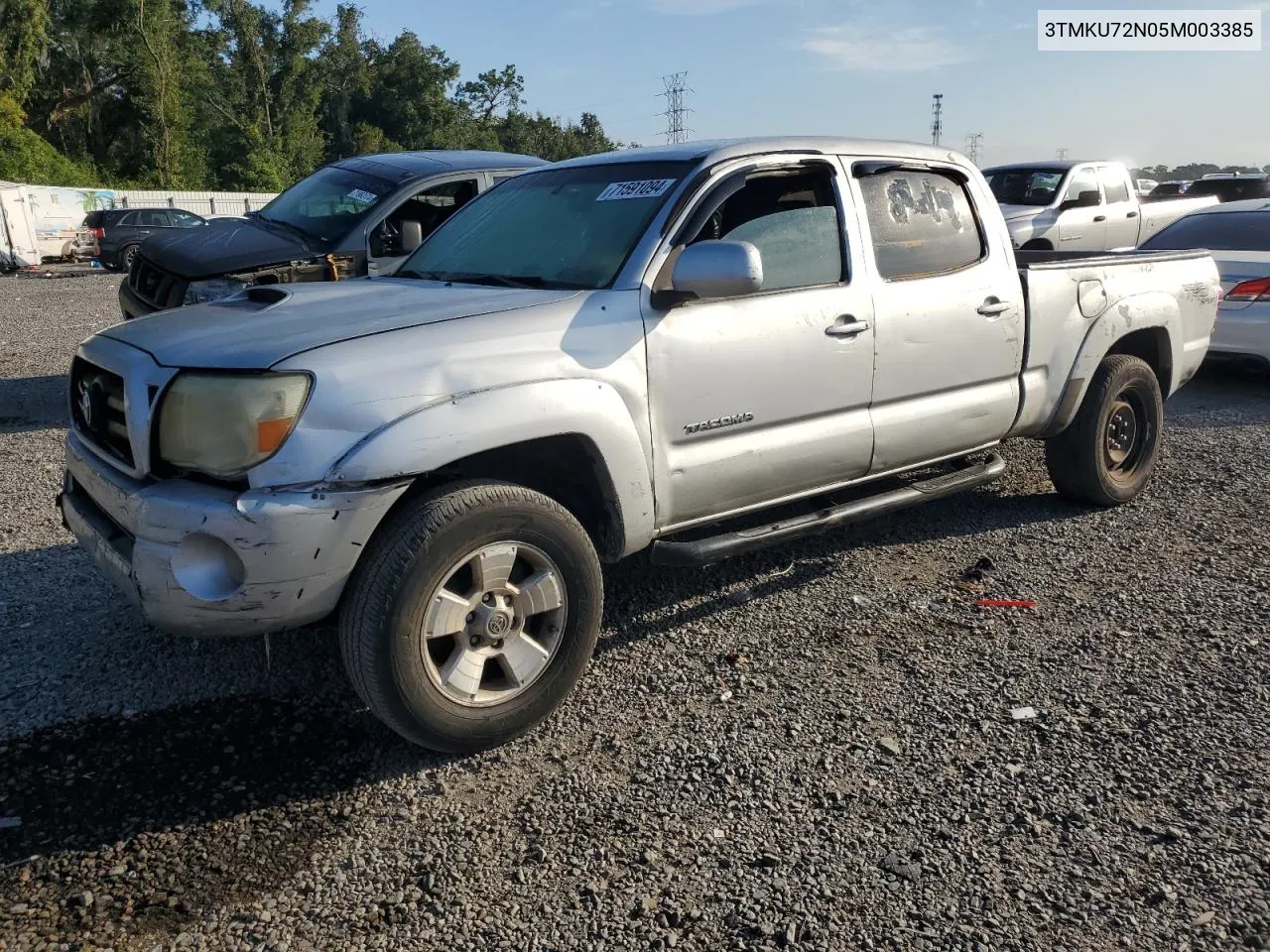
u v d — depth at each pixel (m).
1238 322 8.69
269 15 59.62
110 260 24.56
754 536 3.88
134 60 51.25
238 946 2.39
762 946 2.38
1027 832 2.79
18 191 26.30
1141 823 2.82
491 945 2.39
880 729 3.33
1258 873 2.61
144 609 2.92
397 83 72.81
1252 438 7.24
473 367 3.07
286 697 3.53
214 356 2.94
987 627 4.09
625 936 2.42
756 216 3.99
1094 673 3.69
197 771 3.08
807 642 3.98
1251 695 3.51
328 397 2.84
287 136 60.00
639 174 4.04
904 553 4.94
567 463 3.46
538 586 3.22
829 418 4.13
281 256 7.27
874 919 2.47
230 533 2.76
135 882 2.59
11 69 45.88
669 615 4.25
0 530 5.20
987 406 4.75
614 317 3.45
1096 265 5.22
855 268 4.17
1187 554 4.89
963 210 4.72
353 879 2.62
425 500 2.99
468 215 4.63
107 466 3.19
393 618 2.90
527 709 3.24
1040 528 5.30
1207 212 10.08
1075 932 2.42
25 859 2.67
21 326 13.31
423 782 3.05
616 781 3.05
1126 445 5.64
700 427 3.68
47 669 3.70
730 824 2.84
